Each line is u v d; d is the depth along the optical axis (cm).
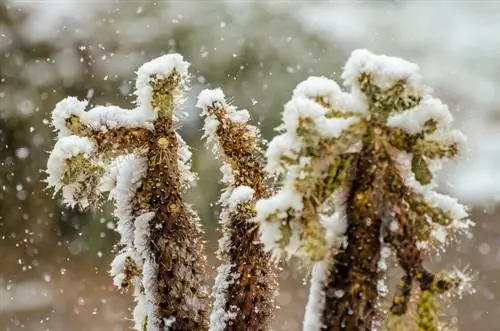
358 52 196
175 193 210
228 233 212
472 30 1543
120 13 1291
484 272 1012
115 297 986
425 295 192
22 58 1220
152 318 208
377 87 195
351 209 193
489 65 1467
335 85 197
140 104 211
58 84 1197
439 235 196
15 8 1253
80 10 1278
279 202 194
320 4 1423
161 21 1310
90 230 1106
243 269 210
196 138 1046
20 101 1170
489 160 1283
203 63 1283
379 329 194
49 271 1053
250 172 214
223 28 1312
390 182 194
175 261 208
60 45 1234
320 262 194
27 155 1127
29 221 1120
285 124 194
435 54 1484
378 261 193
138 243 209
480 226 1150
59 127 211
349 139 194
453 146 195
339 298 192
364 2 1483
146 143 210
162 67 210
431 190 196
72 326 888
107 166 211
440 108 195
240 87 1262
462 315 894
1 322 898
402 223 193
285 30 1336
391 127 195
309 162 194
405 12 1533
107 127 210
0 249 1099
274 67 1283
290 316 863
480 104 1411
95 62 1219
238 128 215
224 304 210
